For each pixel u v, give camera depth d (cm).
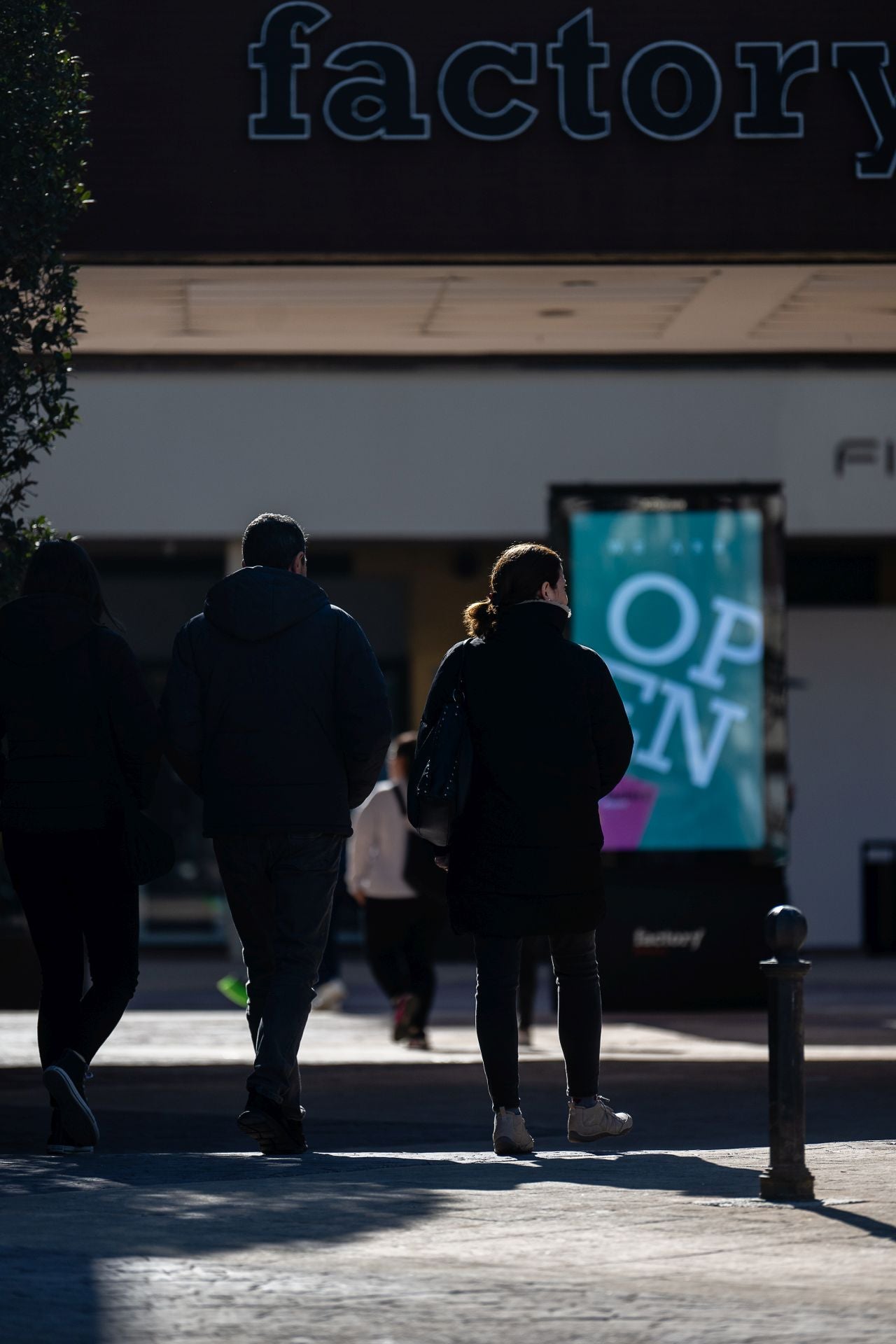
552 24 2925
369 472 5262
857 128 2950
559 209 2923
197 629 1873
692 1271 1289
